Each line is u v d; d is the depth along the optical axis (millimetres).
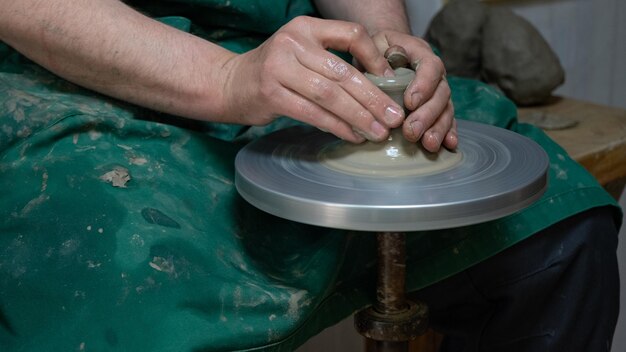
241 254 946
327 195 836
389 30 1121
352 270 1053
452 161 938
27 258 870
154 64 977
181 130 1010
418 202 809
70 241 868
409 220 802
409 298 1037
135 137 979
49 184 905
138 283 842
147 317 832
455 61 1929
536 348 1127
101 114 966
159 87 985
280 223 1022
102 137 958
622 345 1994
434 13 2084
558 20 2379
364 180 887
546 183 907
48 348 838
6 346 855
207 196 968
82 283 849
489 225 1077
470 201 811
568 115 1822
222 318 872
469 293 1161
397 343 992
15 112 957
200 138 1025
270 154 971
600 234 1113
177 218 913
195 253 890
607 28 2512
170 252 868
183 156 1000
